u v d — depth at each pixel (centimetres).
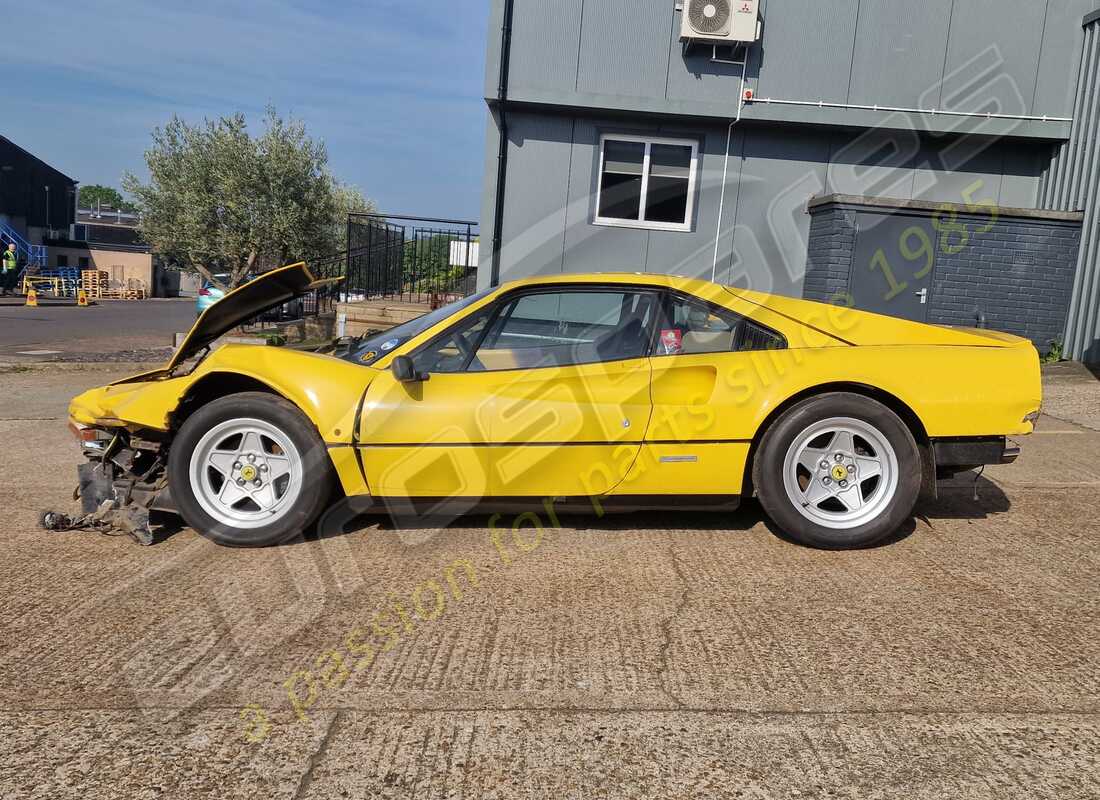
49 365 1090
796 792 207
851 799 204
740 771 215
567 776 214
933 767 216
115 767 217
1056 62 922
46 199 5303
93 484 394
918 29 927
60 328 1938
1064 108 927
